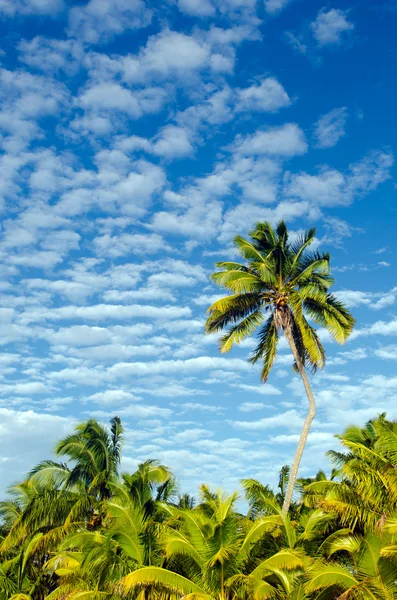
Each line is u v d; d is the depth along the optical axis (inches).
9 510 1782.7
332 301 1370.6
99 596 1080.2
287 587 989.8
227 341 1380.4
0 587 1437.0
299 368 1395.2
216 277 1378.0
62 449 1509.6
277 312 1380.4
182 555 1034.7
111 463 1549.0
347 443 1027.3
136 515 1154.7
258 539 1056.2
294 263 1403.8
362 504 1004.6
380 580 957.2
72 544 1237.1
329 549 1021.2
